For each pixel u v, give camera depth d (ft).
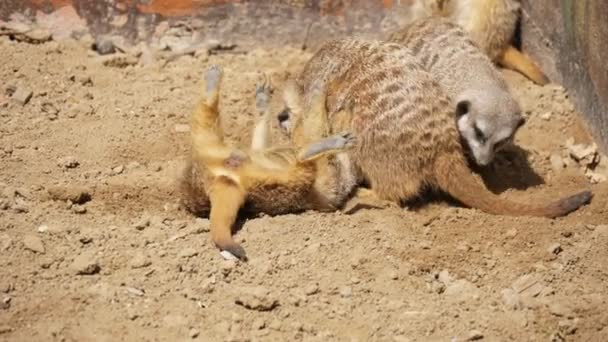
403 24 51.78
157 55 49.08
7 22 48.78
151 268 32.24
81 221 35.01
